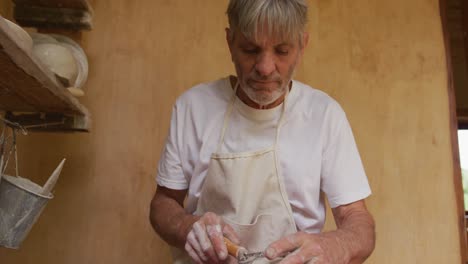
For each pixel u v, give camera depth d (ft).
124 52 6.69
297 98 4.27
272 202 4.04
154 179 6.40
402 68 6.95
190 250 3.35
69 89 4.92
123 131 6.48
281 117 4.14
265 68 3.50
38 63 3.63
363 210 4.07
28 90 4.17
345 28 7.04
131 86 6.60
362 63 6.93
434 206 6.55
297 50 3.69
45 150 6.31
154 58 6.71
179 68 6.71
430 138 6.74
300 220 4.12
